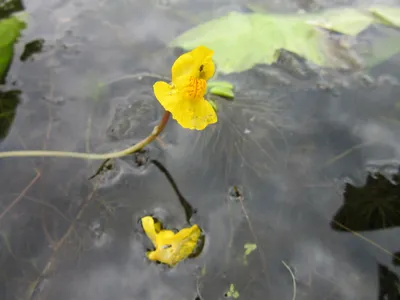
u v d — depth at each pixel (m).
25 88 0.20
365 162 0.19
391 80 0.21
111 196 0.18
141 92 0.20
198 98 0.17
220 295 0.17
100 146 0.19
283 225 0.18
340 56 0.22
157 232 0.17
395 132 0.20
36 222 0.18
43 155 0.19
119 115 0.20
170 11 0.23
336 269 0.17
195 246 0.17
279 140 0.19
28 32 0.22
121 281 0.17
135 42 0.22
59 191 0.18
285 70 0.21
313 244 0.18
